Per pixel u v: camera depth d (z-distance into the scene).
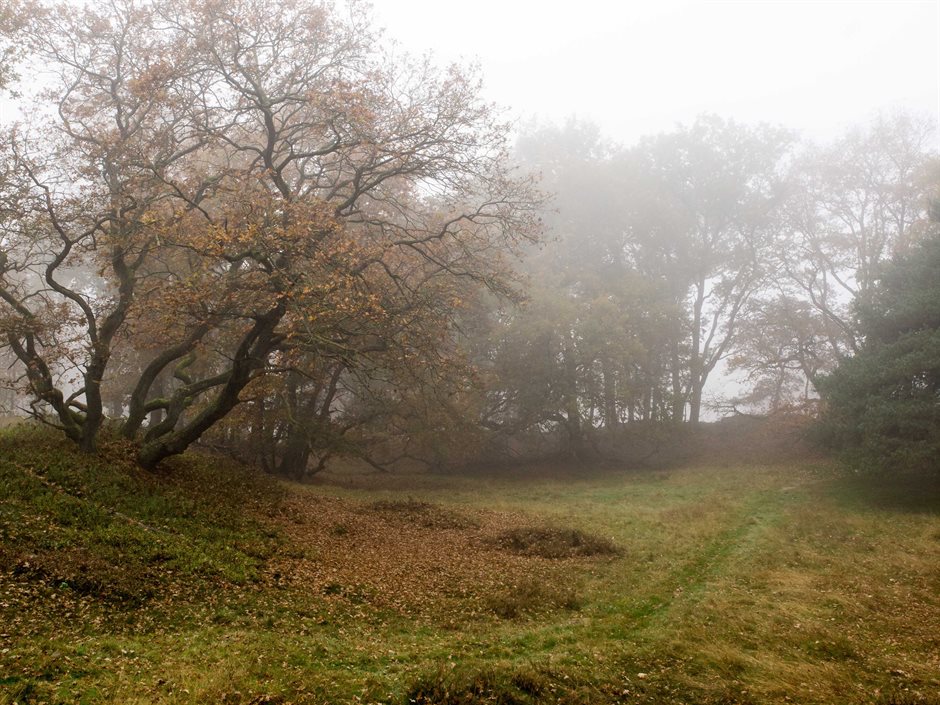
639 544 14.66
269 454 25.16
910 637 8.83
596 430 36.28
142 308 13.49
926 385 19.48
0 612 6.76
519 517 18.59
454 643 8.26
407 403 26.23
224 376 15.94
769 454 32.88
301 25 15.46
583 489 26.41
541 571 12.32
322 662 7.14
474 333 30.61
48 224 14.30
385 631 8.59
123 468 13.41
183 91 15.30
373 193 20.72
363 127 14.66
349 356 15.42
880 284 24.09
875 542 14.46
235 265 15.07
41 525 9.19
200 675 6.23
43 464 11.81
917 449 17.92
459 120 15.79
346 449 24.38
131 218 15.09
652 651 8.27
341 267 13.19
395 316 14.96
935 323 19.95
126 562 8.89
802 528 16.19
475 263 17.27
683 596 10.81
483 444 32.16
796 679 7.45
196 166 19.30
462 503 21.58
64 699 5.39
